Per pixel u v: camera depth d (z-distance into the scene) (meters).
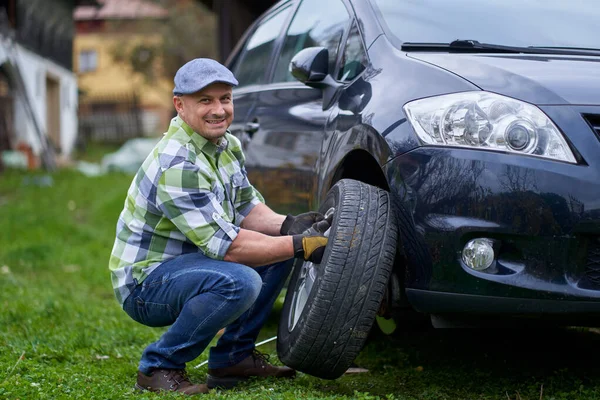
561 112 2.74
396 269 3.02
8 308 4.91
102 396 2.78
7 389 2.82
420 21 3.52
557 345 3.82
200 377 3.44
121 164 20.45
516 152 2.72
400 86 3.06
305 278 3.14
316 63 3.60
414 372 3.46
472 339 3.98
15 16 22.31
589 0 3.88
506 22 3.56
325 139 3.48
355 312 2.76
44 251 8.02
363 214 2.83
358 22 3.64
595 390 3.02
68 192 14.86
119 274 3.06
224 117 2.95
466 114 2.79
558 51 3.33
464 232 2.73
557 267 2.70
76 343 4.07
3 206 12.59
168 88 34.56
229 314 2.95
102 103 38.19
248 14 11.29
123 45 33.03
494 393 3.11
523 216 2.68
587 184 2.66
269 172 4.10
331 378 2.97
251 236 2.90
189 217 2.89
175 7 31.41
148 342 4.25
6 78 21.70
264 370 3.30
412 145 2.85
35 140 22.70
